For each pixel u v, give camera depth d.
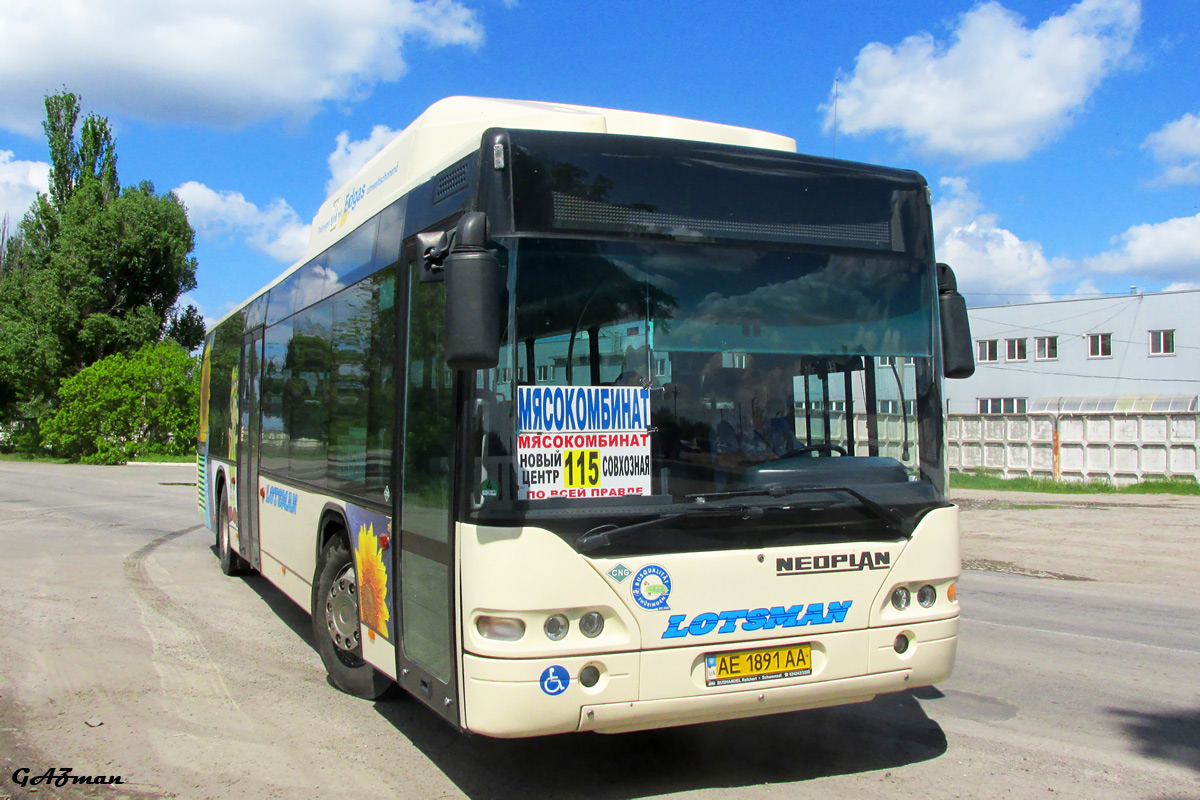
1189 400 35.94
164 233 46.91
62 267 45.28
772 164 4.67
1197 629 8.52
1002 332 43.09
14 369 45.22
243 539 9.70
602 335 4.22
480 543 3.98
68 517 17.39
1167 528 16.83
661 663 4.09
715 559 4.19
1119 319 39.88
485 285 3.81
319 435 6.77
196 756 5.06
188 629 8.09
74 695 6.14
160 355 41.41
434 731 5.49
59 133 51.62
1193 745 5.34
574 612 3.98
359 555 5.62
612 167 4.34
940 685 6.59
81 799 4.46
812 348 4.62
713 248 4.49
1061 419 28.03
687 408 4.33
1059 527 17.02
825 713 5.92
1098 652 7.56
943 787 4.67
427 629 4.51
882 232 4.89
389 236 5.41
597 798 4.51
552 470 4.06
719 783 4.70
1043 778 4.80
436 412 4.45
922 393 4.86
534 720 3.91
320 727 5.56
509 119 4.88
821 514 4.43
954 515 4.79
